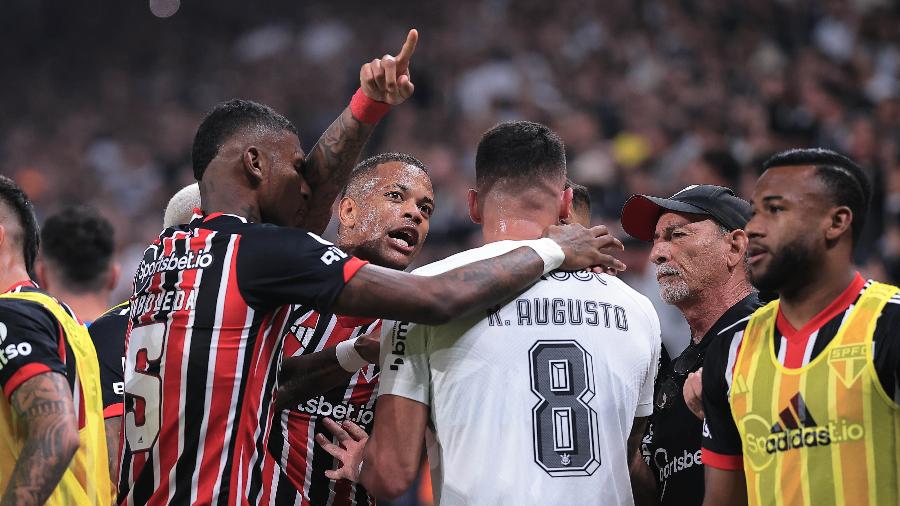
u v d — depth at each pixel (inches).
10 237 422.9
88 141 2309.3
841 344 362.0
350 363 452.8
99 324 493.4
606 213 1341.0
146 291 418.9
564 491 400.5
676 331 1019.3
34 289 414.6
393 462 406.0
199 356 399.2
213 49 2436.0
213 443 398.6
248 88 2277.3
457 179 1574.8
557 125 1668.3
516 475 398.9
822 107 1288.1
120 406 473.7
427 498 917.2
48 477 366.9
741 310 475.8
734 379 383.9
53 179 2228.1
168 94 2364.7
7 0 2623.0
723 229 485.7
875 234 1034.1
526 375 405.7
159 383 404.2
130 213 2017.7
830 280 372.2
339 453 462.9
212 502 394.6
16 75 2544.3
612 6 1868.8
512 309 410.9
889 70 1374.3
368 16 2290.8
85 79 2490.2
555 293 415.8
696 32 1676.9
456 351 407.5
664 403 480.1
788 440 366.3
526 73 1847.9
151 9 2539.4
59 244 646.5
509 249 413.1
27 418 375.2
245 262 402.6
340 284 394.0
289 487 474.0
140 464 406.0
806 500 359.6
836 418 356.5
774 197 374.9
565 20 1925.4
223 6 2500.0
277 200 435.8
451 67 1968.5
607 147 1521.9
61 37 2576.3
